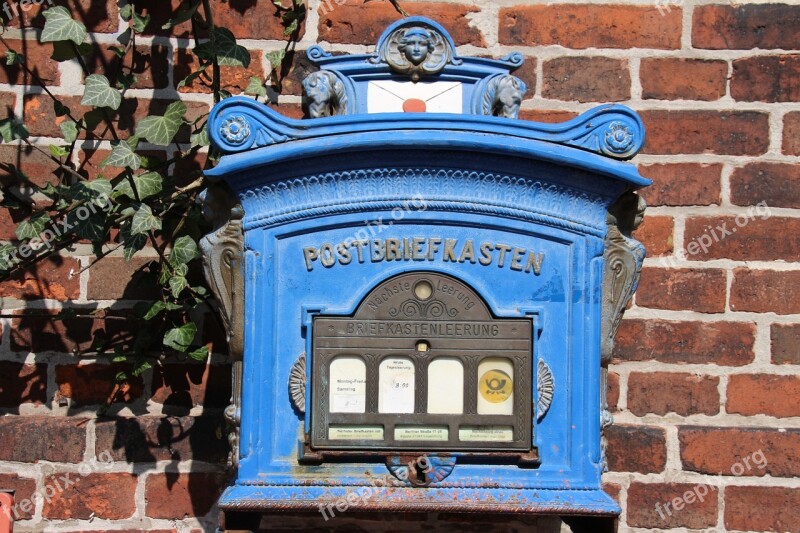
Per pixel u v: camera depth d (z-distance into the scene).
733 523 1.75
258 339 1.43
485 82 1.61
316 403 1.41
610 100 1.81
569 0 1.82
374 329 1.42
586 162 1.40
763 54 1.81
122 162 1.62
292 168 1.42
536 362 1.43
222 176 1.42
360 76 1.61
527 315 1.43
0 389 1.78
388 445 1.42
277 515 1.77
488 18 1.81
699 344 1.78
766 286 1.78
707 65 1.81
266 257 1.43
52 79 1.81
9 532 1.73
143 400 1.79
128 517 1.75
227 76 1.81
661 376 1.78
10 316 1.74
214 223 1.49
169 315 1.76
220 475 1.76
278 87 1.80
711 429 1.76
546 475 1.44
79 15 1.80
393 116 1.40
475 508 1.41
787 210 1.79
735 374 1.77
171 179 1.71
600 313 1.46
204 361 1.79
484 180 1.42
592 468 1.44
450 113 1.48
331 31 1.81
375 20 1.81
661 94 1.81
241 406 1.44
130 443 1.75
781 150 1.80
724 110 1.80
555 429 1.44
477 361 1.43
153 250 1.79
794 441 1.75
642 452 1.76
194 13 1.76
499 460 1.44
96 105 1.65
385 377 1.42
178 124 1.67
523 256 1.44
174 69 1.81
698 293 1.78
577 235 1.45
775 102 1.80
